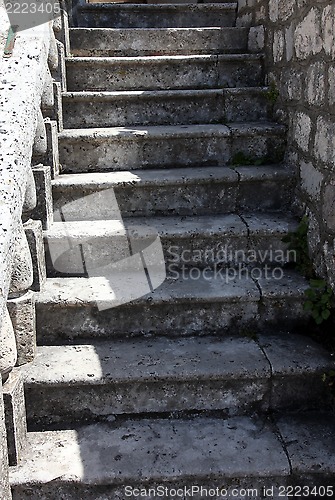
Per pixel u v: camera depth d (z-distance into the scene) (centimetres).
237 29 421
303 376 235
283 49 335
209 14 464
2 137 180
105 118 356
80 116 353
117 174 315
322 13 260
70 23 418
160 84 383
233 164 335
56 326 256
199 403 237
